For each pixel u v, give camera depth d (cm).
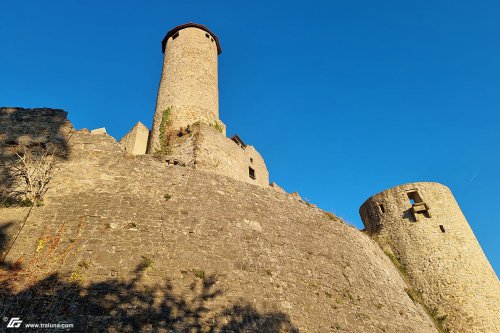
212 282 1050
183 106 2036
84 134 1324
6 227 1018
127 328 872
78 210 1104
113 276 968
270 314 1053
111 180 1217
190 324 930
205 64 2286
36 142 1247
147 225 1122
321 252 1423
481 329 1656
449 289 1798
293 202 1575
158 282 989
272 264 1217
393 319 1389
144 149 2073
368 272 1539
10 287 887
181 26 2473
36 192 1118
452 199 2198
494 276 1895
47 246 998
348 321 1216
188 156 1680
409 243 2027
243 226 1283
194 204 1250
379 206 2259
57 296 896
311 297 1197
